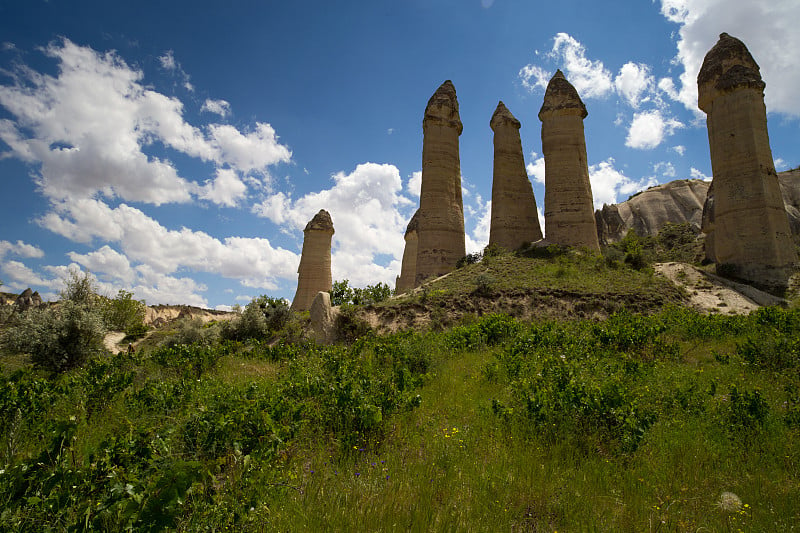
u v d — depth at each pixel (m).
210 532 3.35
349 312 24.38
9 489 3.34
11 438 4.56
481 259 36.16
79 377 10.11
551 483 4.38
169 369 13.30
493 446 5.36
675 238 64.56
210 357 13.84
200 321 31.31
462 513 3.77
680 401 6.75
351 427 5.87
